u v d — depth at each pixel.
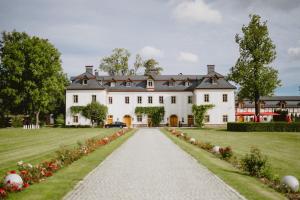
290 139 32.94
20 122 63.34
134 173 13.23
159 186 10.87
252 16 51.16
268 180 12.01
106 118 66.50
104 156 18.52
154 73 74.06
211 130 50.69
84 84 67.38
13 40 56.81
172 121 69.38
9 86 54.91
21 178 10.48
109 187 10.70
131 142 28.12
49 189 10.30
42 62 55.22
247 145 26.78
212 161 16.75
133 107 69.25
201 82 67.44
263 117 98.12
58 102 77.06
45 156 19.14
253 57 51.03
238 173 13.47
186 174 13.02
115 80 70.25
